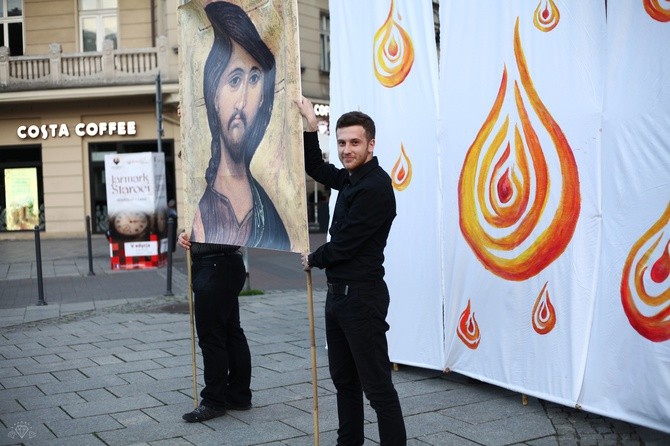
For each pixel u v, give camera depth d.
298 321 8.39
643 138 4.26
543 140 4.83
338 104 6.52
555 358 4.77
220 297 4.86
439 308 5.73
